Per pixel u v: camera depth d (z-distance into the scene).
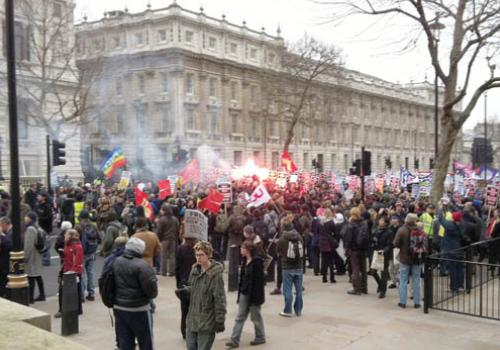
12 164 8.55
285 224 10.30
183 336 8.79
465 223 13.89
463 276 12.10
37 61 41.31
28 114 37.03
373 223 14.38
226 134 70.19
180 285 8.70
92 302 11.51
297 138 83.44
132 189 26.31
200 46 66.81
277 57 74.94
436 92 28.38
